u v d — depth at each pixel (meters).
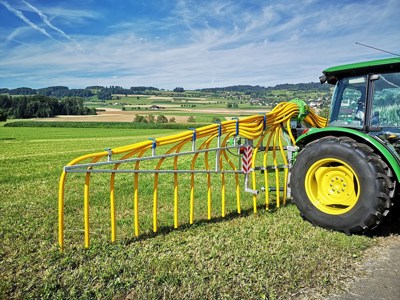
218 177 8.80
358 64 4.54
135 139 35.88
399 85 4.36
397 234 4.32
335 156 4.37
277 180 5.59
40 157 17.14
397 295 2.97
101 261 3.66
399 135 4.34
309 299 2.94
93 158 4.17
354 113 4.75
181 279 3.22
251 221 4.89
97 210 5.81
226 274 3.29
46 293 3.06
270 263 3.49
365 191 4.09
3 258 3.86
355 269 3.42
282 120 5.66
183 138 4.61
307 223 4.73
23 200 6.69
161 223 4.95
